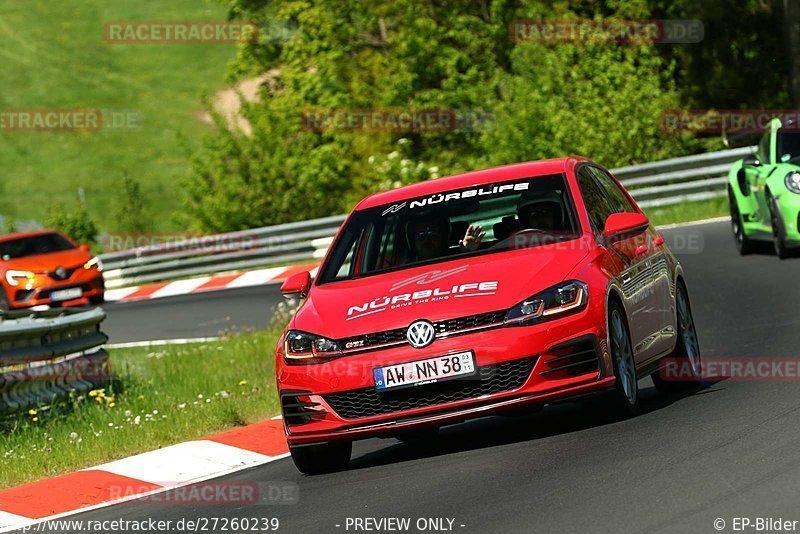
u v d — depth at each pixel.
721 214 75.88
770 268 53.84
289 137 111.69
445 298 25.89
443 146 116.44
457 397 25.36
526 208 28.66
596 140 92.06
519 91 97.81
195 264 94.00
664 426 25.56
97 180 190.50
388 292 26.78
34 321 41.56
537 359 25.12
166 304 79.69
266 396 40.66
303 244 90.75
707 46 104.75
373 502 22.61
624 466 22.17
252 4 129.25
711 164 80.06
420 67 116.44
